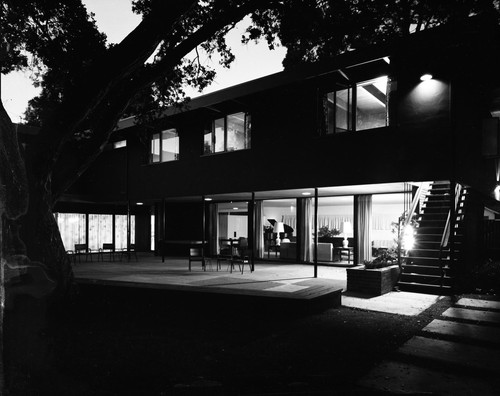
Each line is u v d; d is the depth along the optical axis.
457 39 9.34
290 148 13.19
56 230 7.33
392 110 11.01
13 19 8.10
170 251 20.56
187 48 8.00
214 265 15.76
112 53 6.98
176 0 6.94
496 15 8.73
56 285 7.04
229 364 4.77
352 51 10.63
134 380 4.21
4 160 5.45
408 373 4.62
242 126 15.14
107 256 19.78
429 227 11.20
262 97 14.02
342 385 4.27
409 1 9.28
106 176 20.30
